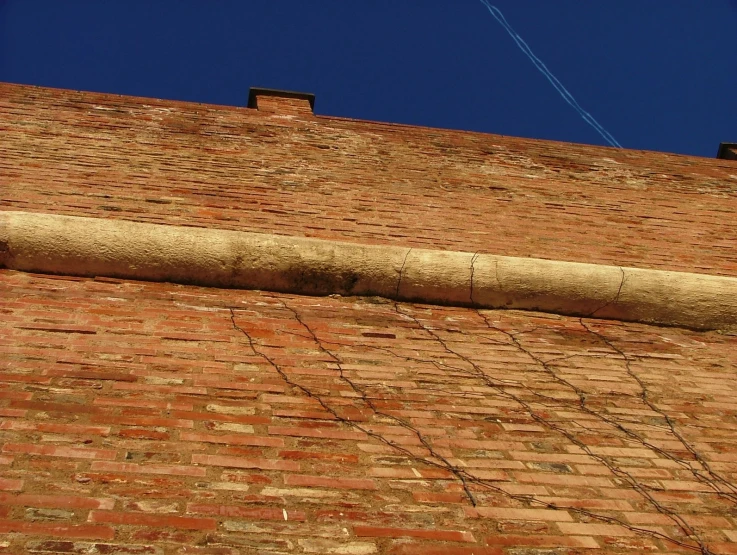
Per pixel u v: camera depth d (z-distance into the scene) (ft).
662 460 14.10
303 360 15.44
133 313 16.17
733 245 25.08
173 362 14.69
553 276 18.95
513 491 12.70
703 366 17.61
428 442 13.61
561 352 17.31
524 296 18.79
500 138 31.58
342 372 15.26
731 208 28.22
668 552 11.94
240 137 27.58
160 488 11.55
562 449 14.02
